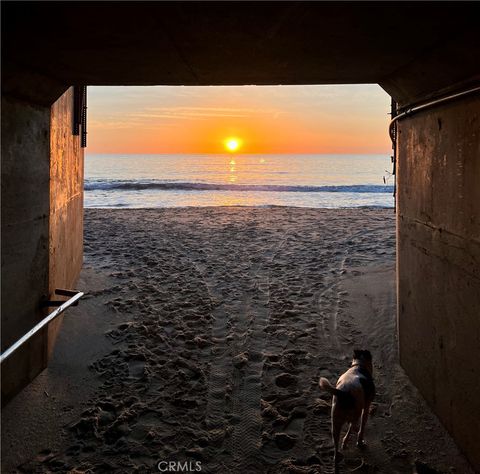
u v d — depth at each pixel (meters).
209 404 4.00
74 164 6.49
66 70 3.59
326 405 3.96
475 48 2.50
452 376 3.32
